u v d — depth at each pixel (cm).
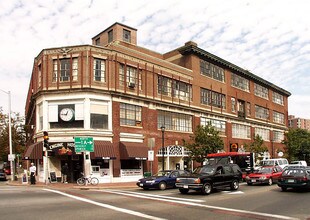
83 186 2659
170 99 3994
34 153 3122
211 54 4731
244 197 1891
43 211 1363
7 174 4928
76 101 3128
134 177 3388
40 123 3281
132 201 1700
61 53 3200
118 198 1828
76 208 1445
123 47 3456
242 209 1454
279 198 1841
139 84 3603
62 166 3147
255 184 2836
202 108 4512
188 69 4366
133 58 3547
